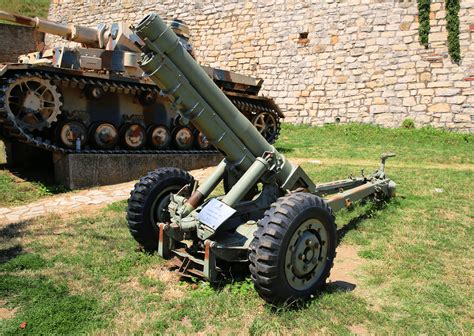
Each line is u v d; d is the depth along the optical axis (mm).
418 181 8156
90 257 4727
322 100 17859
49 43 27078
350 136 15344
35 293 3891
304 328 3285
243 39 19641
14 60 26766
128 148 9695
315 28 17953
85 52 9070
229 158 4281
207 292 3867
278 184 4457
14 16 9594
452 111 15539
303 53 18250
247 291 3840
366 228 5574
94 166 8953
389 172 9055
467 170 9492
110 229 5715
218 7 20281
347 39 17281
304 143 13859
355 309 3561
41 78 8227
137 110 10031
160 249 4223
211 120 4043
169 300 3787
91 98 9180
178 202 4387
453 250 4859
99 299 3818
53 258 4730
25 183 8836
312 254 3641
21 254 4883
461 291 3912
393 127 16453
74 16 26031
